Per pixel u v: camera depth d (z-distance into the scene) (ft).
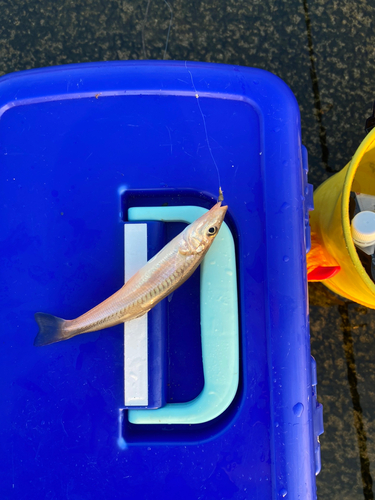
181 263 0.90
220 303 0.93
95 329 0.93
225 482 0.93
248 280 0.95
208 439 0.94
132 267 0.94
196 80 0.98
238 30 1.49
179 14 1.50
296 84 1.47
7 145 1.00
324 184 1.27
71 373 0.96
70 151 0.99
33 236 0.98
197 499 0.93
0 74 1.52
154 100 0.98
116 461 0.94
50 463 0.95
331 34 1.48
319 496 1.38
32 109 1.00
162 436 0.95
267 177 0.96
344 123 1.46
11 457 0.96
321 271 1.17
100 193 0.98
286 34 1.48
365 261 1.15
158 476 0.94
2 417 0.97
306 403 0.93
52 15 1.52
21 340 0.97
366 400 1.39
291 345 0.94
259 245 0.95
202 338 0.93
